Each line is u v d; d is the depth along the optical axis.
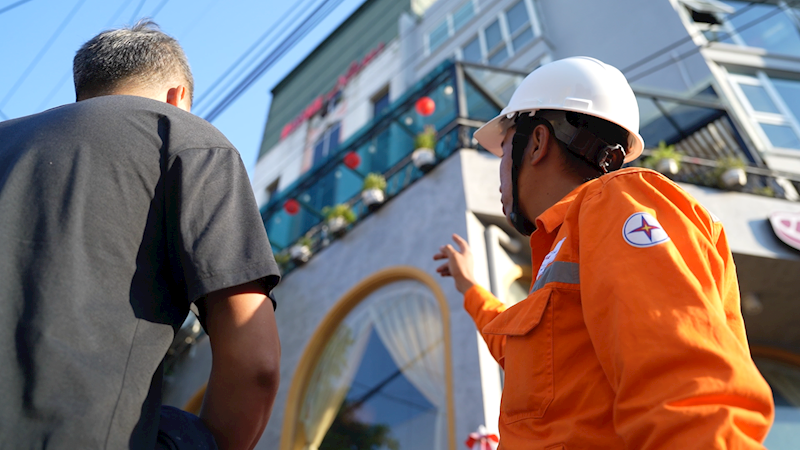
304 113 19.77
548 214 1.51
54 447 0.97
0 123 1.41
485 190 7.11
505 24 14.36
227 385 1.21
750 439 0.84
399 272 7.04
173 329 1.21
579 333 1.27
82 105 1.33
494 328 1.46
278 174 18.58
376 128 9.55
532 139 1.79
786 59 11.47
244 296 1.24
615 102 1.83
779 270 7.18
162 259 1.24
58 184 1.18
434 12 17.42
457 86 8.56
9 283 1.08
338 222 8.20
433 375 6.12
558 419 1.21
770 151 9.92
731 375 0.91
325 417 6.78
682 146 9.01
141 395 1.09
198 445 1.18
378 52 18.25
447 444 5.56
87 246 1.14
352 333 7.21
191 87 1.75
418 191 7.62
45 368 1.01
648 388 0.97
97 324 1.09
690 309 1.00
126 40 1.65
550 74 1.91
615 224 1.19
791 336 7.84
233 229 1.28
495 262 6.40
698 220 1.23
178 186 1.27
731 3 12.19
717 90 10.39
